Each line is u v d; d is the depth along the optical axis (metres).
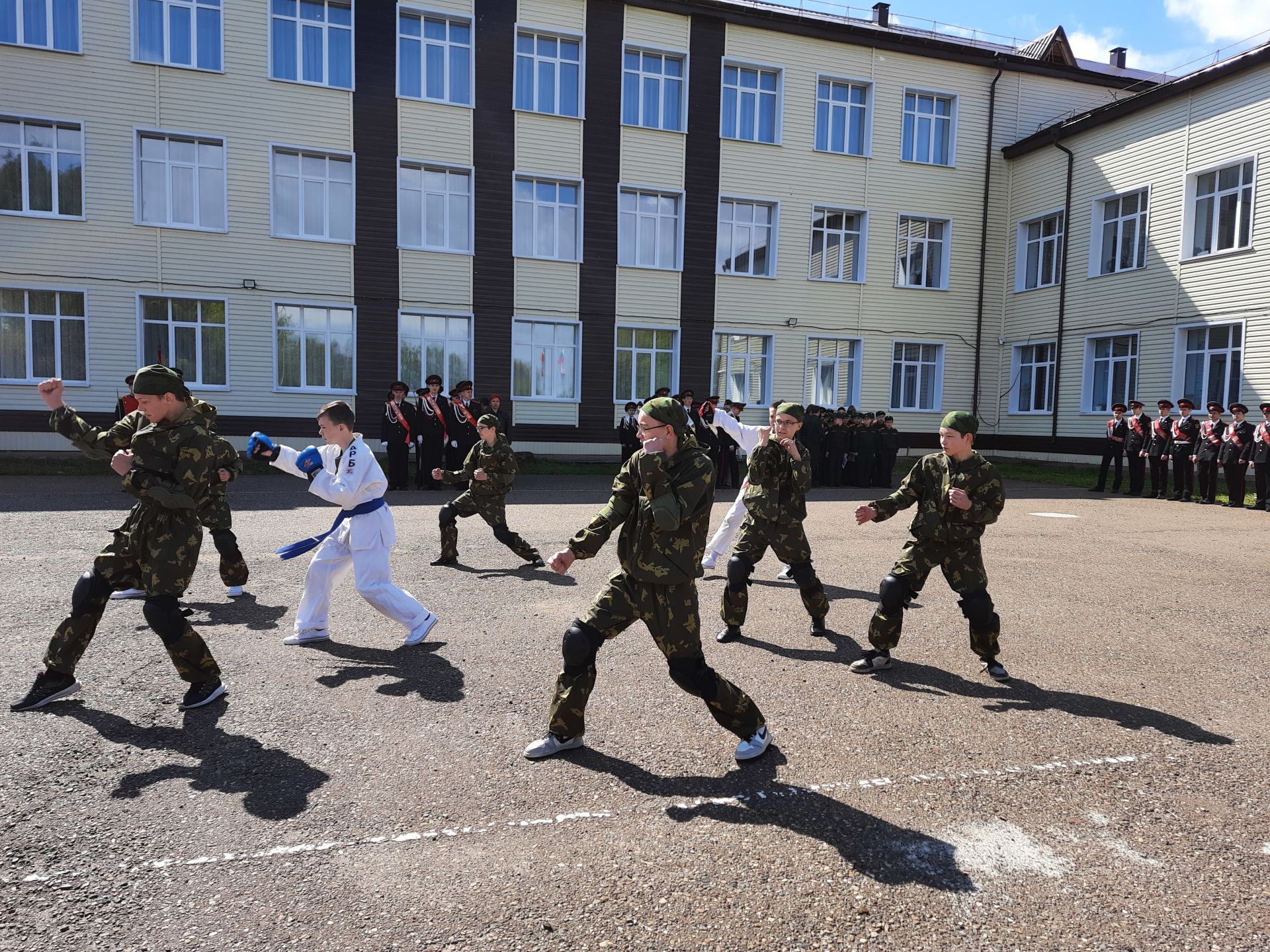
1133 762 3.79
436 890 2.67
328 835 3.00
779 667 5.11
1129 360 21.17
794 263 23.09
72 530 9.12
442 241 20.11
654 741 3.91
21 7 16.84
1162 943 2.49
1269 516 13.17
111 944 2.36
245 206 18.33
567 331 21.34
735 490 16.55
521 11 20.05
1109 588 7.60
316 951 2.35
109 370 17.70
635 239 21.72
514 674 4.80
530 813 3.20
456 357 20.38
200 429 4.07
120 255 17.58
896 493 4.97
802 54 22.64
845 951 2.42
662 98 21.75
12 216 16.92
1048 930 2.54
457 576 7.53
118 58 17.31
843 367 24.06
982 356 25.25
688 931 2.49
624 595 3.62
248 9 18.05
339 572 5.42
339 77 18.98
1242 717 4.38
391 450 15.50
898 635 5.02
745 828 3.12
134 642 5.23
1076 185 22.61
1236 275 18.31
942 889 2.75
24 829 2.98
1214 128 18.75
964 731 4.13
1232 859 2.99
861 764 3.71
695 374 22.34
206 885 2.67
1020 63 24.33
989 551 9.58
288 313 18.98
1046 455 23.66
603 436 21.64
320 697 4.38
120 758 3.59
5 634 5.30
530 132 20.36
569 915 2.55
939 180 24.33
